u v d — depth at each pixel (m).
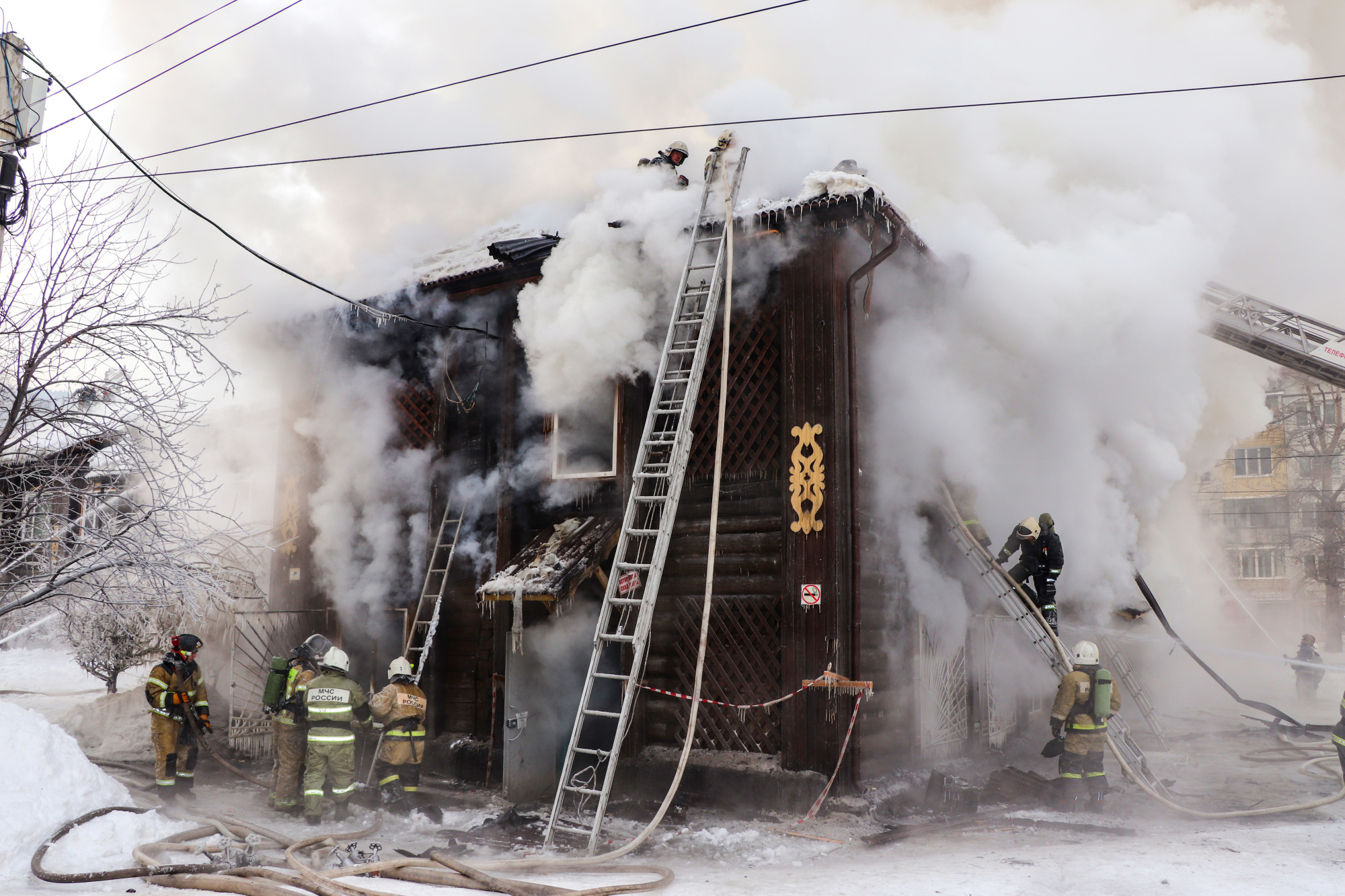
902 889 5.20
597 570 8.73
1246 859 5.76
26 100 7.83
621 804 8.20
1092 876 5.39
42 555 7.97
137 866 5.81
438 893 5.22
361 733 9.69
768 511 8.32
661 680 8.61
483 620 9.72
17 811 6.11
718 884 5.57
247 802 8.67
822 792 7.43
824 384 8.05
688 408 7.73
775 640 8.09
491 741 9.16
